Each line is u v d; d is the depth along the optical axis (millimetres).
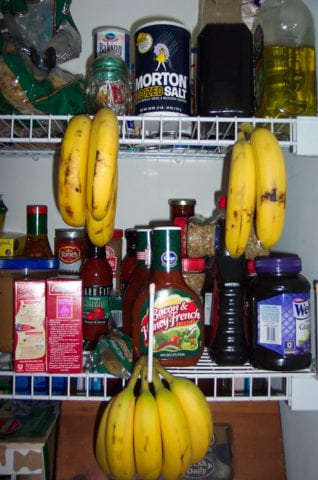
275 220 543
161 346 650
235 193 547
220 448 758
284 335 634
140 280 741
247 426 777
